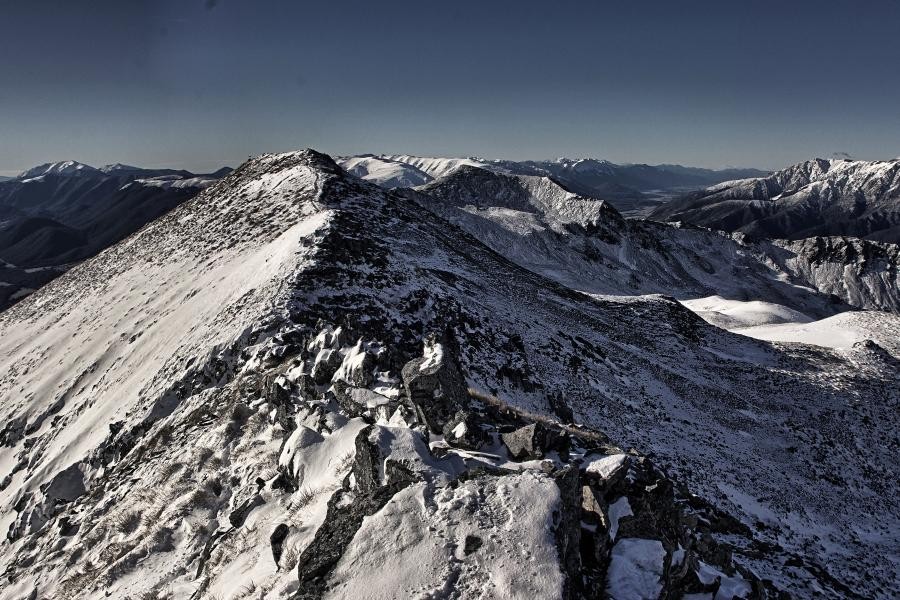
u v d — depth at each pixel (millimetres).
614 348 55906
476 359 34438
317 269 36406
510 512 8281
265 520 11492
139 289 50844
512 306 51625
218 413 20578
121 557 13688
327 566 7977
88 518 17891
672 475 29578
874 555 31281
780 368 72000
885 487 46531
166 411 27078
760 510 30984
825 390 65500
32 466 31250
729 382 61188
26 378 43625
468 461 10539
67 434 31609
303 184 62750
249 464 14688
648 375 51938
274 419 16156
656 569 8594
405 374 12945
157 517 14539
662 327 75125
